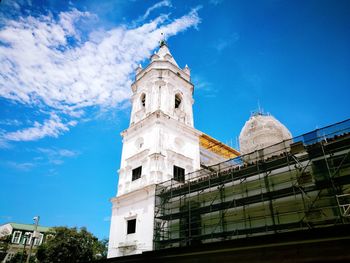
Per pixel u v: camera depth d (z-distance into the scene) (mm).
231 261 17781
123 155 36156
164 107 35781
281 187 20875
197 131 37250
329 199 18156
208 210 24000
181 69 41938
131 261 22469
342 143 18109
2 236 61969
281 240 14836
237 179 23141
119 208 32250
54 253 39375
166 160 31922
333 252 14375
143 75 39906
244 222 22078
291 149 20734
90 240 43281
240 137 34906
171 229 27312
